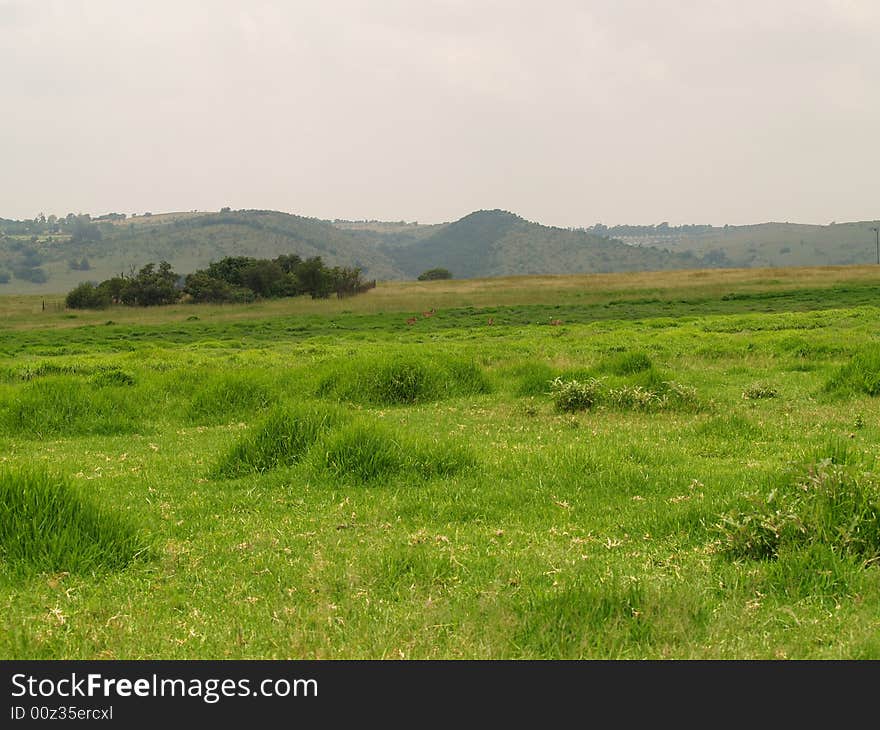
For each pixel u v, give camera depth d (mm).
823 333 29719
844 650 4906
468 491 9188
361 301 69312
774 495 7129
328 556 7000
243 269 77625
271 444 10750
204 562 6992
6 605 5906
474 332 40281
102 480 10352
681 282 73625
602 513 8328
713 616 5418
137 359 28391
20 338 45500
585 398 15164
